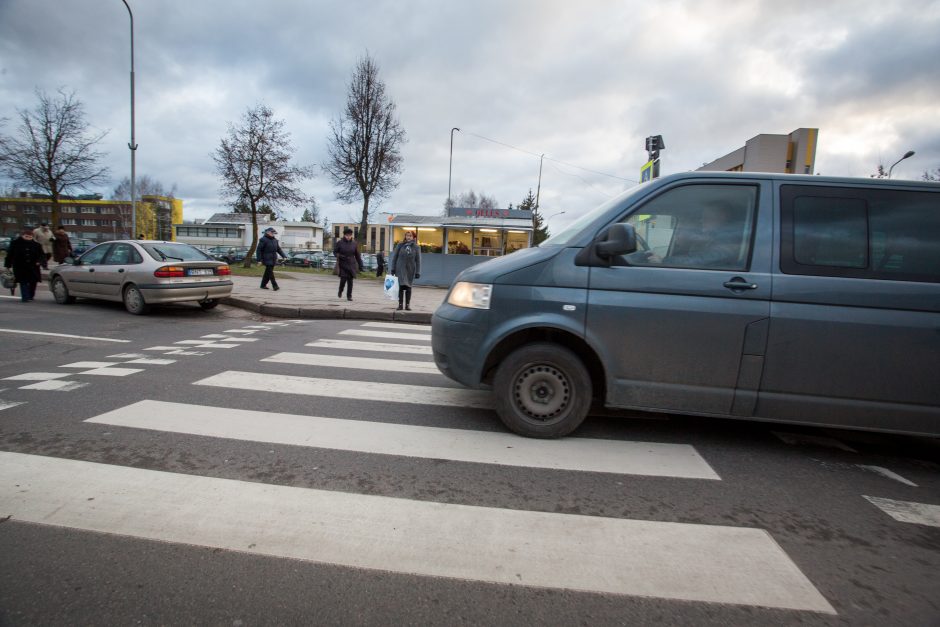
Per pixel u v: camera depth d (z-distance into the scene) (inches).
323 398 166.4
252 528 87.0
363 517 91.8
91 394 162.1
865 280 123.2
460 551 82.4
